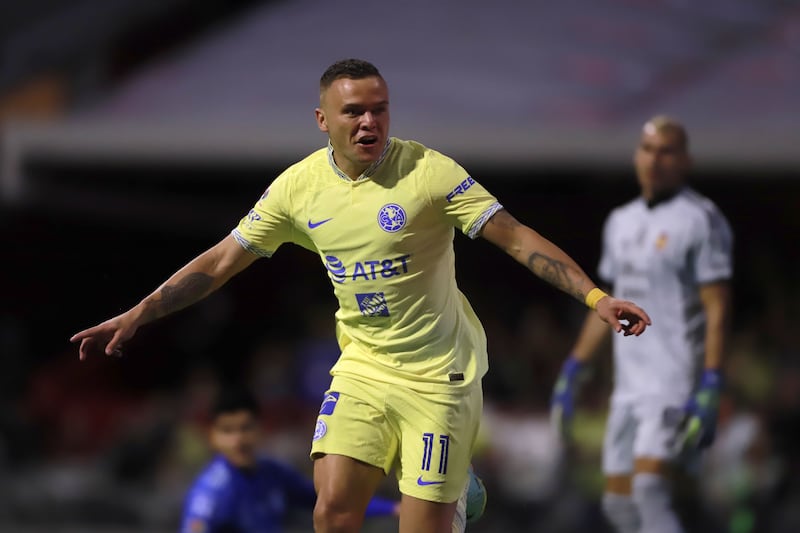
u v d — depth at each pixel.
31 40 57.19
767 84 48.06
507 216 17.30
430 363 18.00
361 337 18.28
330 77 17.27
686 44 51.88
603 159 45.62
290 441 43.88
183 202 56.00
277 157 47.84
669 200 25.08
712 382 23.91
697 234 24.44
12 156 49.22
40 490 45.97
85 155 48.84
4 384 51.28
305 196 17.81
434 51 52.78
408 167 17.47
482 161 46.19
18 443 48.78
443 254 17.84
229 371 52.97
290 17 58.09
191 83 53.19
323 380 46.62
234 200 56.44
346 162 17.50
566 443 26.72
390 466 18.41
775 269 49.91
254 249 18.41
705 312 24.67
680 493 31.70
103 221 59.09
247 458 24.20
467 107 48.00
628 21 54.22
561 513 39.84
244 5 60.12
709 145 44.47
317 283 56.84
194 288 18.36
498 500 40.50
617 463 25.25
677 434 24.44
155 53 58.19
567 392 26.20
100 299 59.31
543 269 17.02
